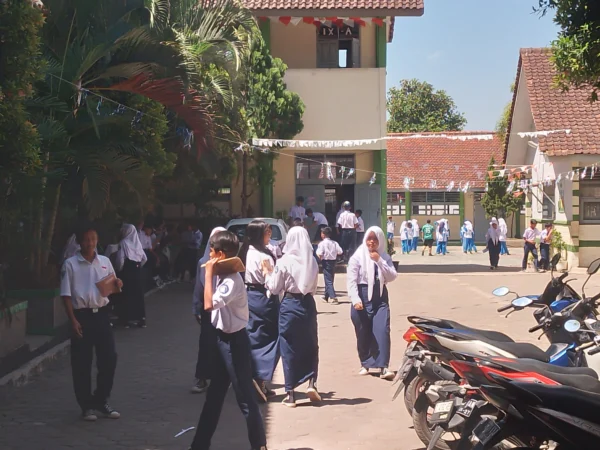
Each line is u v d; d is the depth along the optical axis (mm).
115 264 13266
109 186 11758
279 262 8211
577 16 9383
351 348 11531
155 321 14156
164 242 20766
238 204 26203
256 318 8422
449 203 46906
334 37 26250
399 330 13320
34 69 8227
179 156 18156
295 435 7219
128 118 12703
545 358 6145
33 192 9039
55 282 11742
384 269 9422
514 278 23078
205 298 6262
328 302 17047
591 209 26141
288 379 8227
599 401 4492
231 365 6270
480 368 5035
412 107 55531
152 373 9844
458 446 5398
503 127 34656
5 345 9359
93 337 7578
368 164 26250
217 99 15797
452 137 21344
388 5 24203
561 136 26391
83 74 12117
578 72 9516
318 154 26266
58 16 11945
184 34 14328
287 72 25484
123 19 12891
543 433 4645
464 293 18969
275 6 24266
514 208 40969
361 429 7402
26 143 8000
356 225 24625
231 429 7426
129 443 6930
